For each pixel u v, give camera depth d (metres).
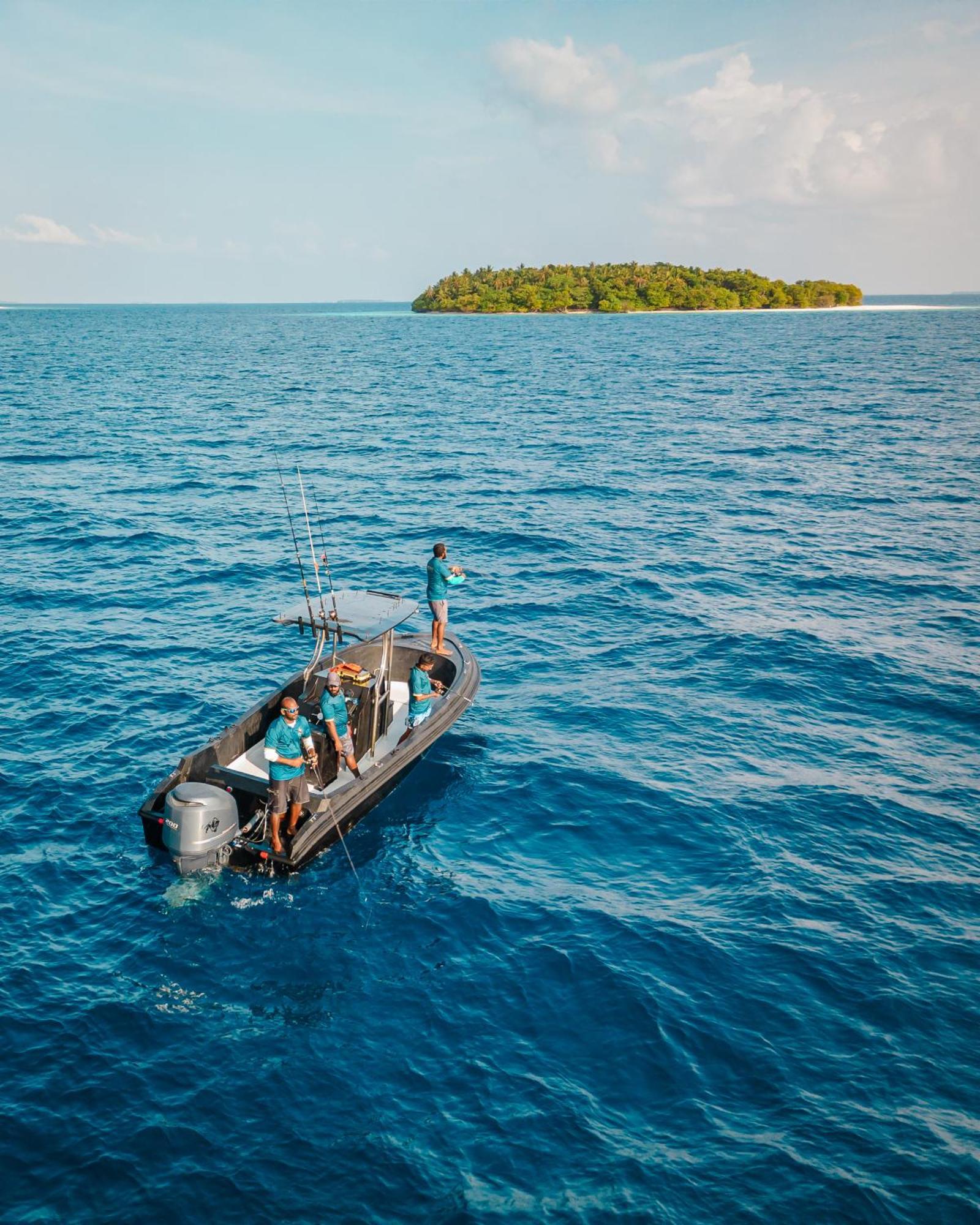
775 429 45.47
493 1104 7.84
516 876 11.16
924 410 51.72
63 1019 8.66
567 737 14.69
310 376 74.50
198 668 16.92
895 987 9.23
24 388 62.09
